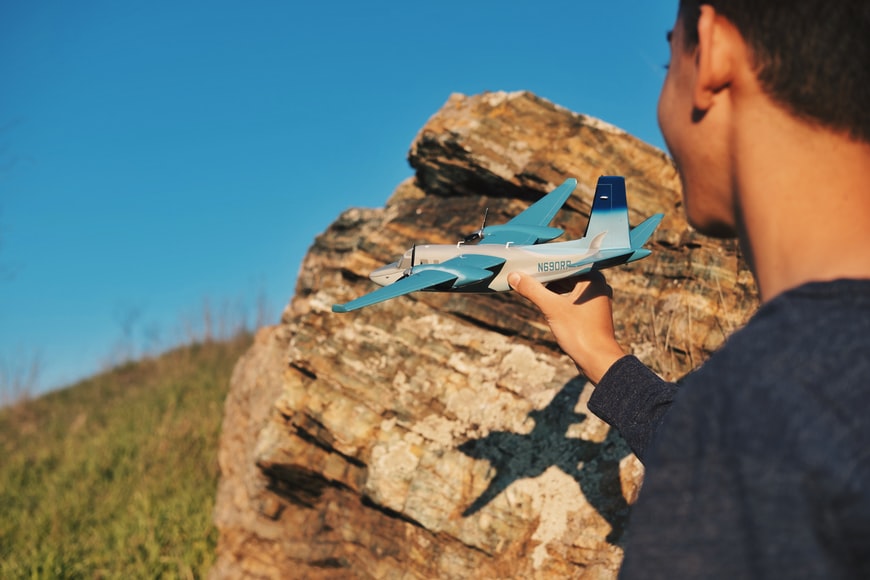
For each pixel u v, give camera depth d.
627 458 3.54
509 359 4.31
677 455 0.60
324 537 4.75
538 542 3.57
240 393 7.00
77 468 9.89
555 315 1.98
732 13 0.71
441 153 5.24
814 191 0.67
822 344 0.58
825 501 0.52
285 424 4.89
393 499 4.07
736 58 0.71
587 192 4.76
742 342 0.61
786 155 0.68
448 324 4.60
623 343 4.23
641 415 1.56
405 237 5.13
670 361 4.00
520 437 3.93
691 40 0.77
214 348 16.41
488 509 3.79
